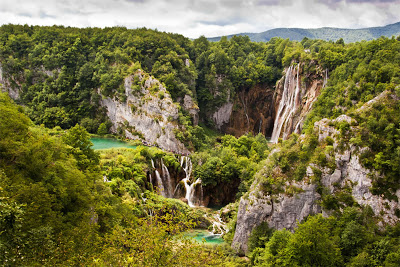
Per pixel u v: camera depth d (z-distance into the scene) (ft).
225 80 469.57
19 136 135.85
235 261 183.73
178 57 433.89
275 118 471.62
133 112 392.47
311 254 150.20
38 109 425.69
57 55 449.06
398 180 172.55
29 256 87.25
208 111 466.29
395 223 166.71
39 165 129.49
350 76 304.71
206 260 99.14
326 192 186.50
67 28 534.37
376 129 186.29
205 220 245.45
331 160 190.39
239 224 206.90
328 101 299.99
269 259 164.25
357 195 180.65
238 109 491.72
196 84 468.34
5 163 120.37
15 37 481.87
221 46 548.72
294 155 200.64
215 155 326.65
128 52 420.77
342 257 156.46
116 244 98.68
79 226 118.73
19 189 105.91
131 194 230.07
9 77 465.06
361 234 163.22
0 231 81.71
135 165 272.92
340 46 424.87
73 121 432.25
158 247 88.84
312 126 211.41
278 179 197.88
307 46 564.30
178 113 361.92
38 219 103.81
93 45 463.01
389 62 262.67
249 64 499.51
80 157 186.39
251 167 289.94
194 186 296.30
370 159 180.04
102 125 410.72
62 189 128.26
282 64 485.97
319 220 168.45
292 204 191.52
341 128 192.75
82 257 93.91
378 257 152.56
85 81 436.76
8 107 150.30
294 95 432.66
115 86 408.46
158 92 370.94
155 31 516.73
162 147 362.74
